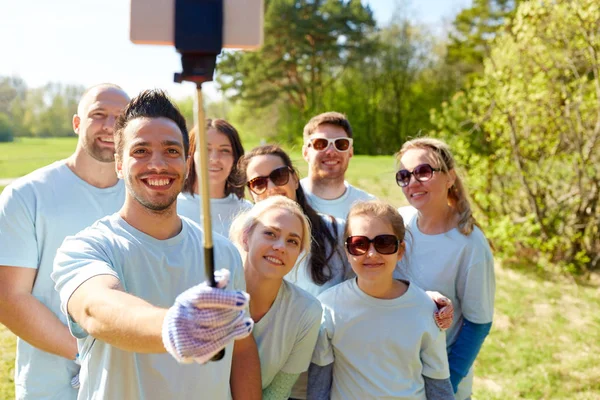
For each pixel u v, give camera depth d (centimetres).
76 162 267
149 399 183
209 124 337
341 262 291
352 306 259
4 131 5484
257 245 235
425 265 287
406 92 3475
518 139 780
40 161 2302
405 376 251
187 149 200
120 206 272
